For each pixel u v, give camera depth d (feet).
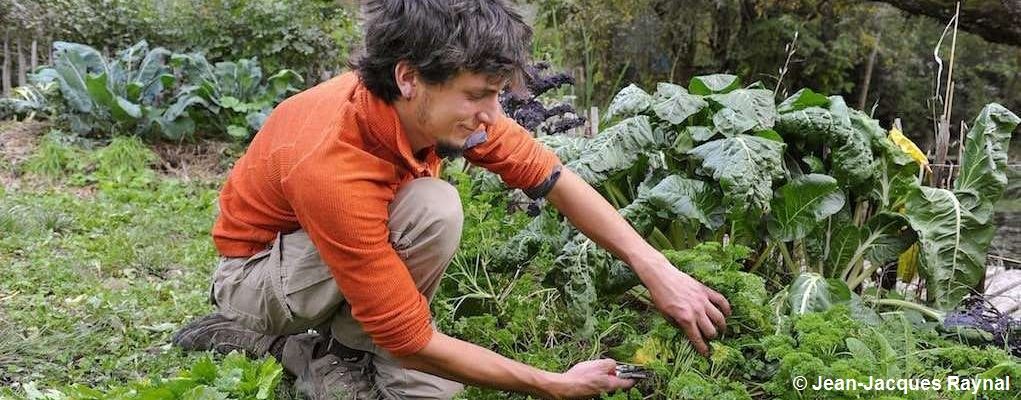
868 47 31.83
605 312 7.78
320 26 22.65
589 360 7.06
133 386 6.57
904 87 32.96
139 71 19.51
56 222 12.87
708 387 5.81
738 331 6.53
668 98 8.02
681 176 7.61
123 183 16.70
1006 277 11.34
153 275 10.89
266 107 20.08
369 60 5.23
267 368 6.65
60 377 7.47
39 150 17.56
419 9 4.97
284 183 5.55
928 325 7.81
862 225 8.50
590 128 15.99
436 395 6.72
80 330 8.33
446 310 7.72
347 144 5.43
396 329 5.67
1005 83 33.68
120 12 21.71
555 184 6.46
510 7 5.19
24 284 9.75
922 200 8.11
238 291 6.66
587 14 30.17
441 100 5.17
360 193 5.42
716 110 7.92
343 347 6.95
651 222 7.47
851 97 33.60
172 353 7.77
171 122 18.86
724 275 6.36
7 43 21.25
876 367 5.86
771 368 6.42
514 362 6.09
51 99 18.83
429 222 6.07
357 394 6.75
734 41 31.12
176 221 13.82
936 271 7.89
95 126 18.74
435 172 6.62
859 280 8.34
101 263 11.04
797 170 7.98
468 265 8.03
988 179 8.27
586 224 6.51
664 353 6.61
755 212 7.27
